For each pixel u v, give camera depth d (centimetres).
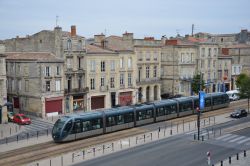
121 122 4897
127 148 3947
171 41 7825
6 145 4016
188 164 3394
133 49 6925
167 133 4691
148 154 3716
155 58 7431
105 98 6594
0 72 5325
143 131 4853
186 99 6112
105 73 6538
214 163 3428
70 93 6041
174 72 7844
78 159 3522
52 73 5819
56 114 5931
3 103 5366
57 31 5994
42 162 3403
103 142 4219
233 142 4216
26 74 5941
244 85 6406
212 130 4850
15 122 5356
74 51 6056
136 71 7044
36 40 6406
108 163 3403
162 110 5591
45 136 4500
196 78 7606
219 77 8894
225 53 9438
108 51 6619
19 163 3350
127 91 6931
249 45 10050
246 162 3431
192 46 8069
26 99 6031
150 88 7412
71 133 4184
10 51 7050
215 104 6631
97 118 4550
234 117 5772
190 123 5394
